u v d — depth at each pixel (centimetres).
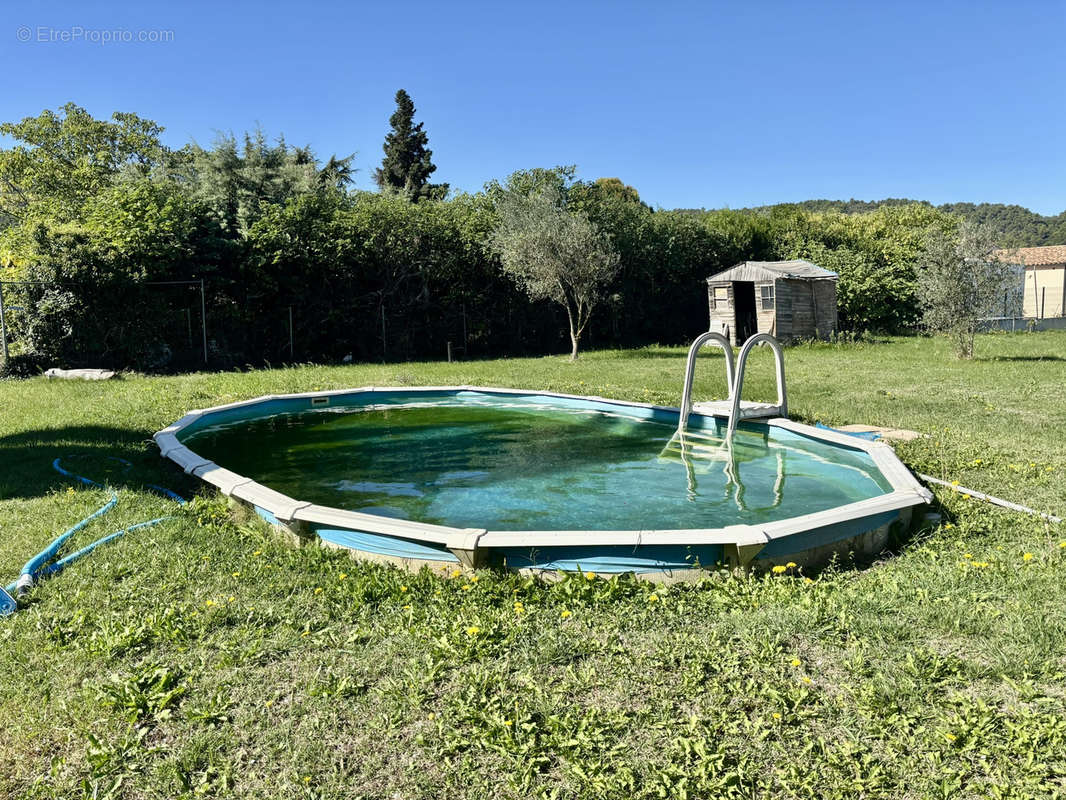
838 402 965
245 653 308
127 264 1493
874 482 592
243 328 1703
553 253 1656
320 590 373
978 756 241
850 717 263
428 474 643
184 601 361
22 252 1452
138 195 1580
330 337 1816
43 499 532
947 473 591
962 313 1497
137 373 1409
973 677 285
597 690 284
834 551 421
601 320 2236
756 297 2069
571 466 664
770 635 318
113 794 232
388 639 324
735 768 239
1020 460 628
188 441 805
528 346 2112
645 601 360
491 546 381
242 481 529
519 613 345
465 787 234
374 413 983
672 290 2389
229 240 1647
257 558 419
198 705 275
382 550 413
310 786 235
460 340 2011
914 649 305
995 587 364
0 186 2733
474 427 875
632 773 238
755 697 276
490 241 1881
